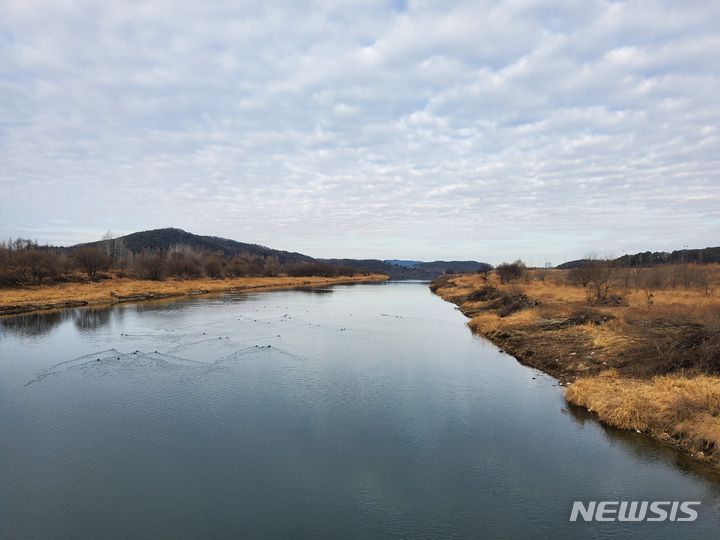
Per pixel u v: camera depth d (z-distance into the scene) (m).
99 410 16.23
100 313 42.84
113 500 10.55
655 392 15.42
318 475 11.75
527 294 48.19
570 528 9.56
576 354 22.41
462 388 19.05
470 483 11.38
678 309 29.64
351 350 26.55
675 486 11.10
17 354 24.77
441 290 85.00
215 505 10.38
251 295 69.94
